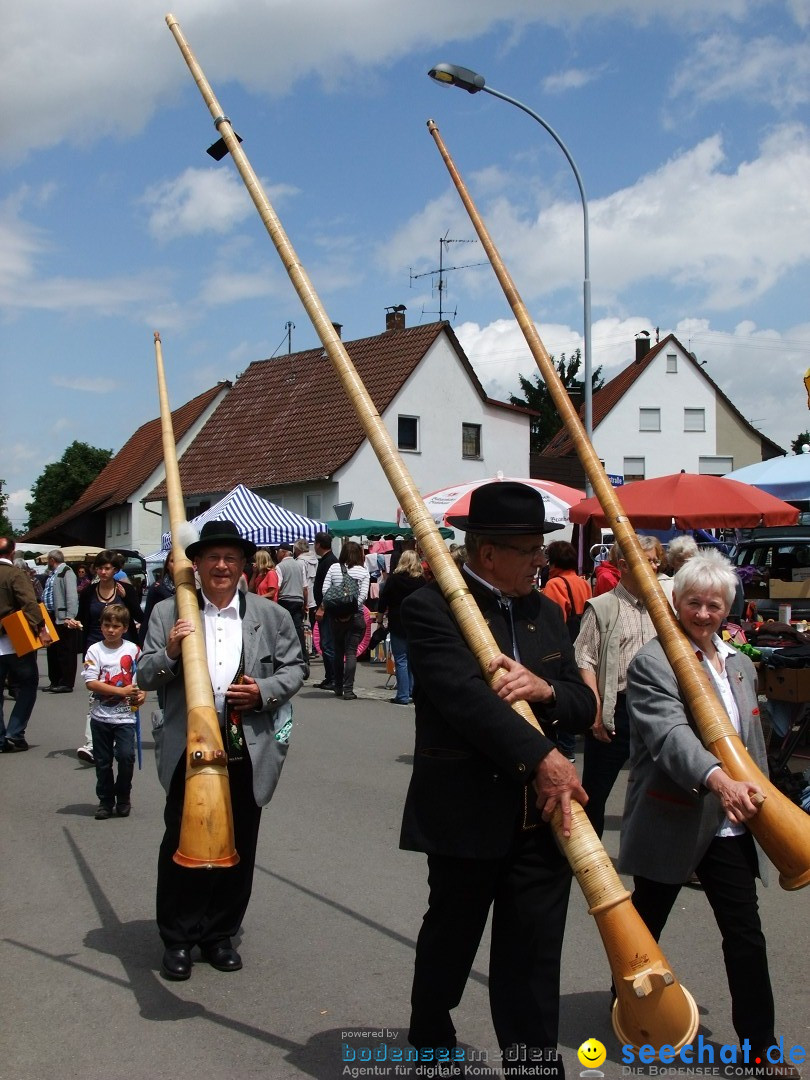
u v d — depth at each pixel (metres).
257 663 4.79
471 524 3.35
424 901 5.77
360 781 8.94
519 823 3.18
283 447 36.94
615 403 52.31
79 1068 3.84
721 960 4.93
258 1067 3.83
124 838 7.22
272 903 5.75
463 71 12.34
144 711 13.55
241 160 3.59
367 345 38.31
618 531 3.49
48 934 5.30
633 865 3.89
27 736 11.91
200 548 4.77
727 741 3.47
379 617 18.27
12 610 10.86
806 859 3.22
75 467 78.25
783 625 9.29
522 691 3.04
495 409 37.91
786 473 13.91
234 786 4.78
